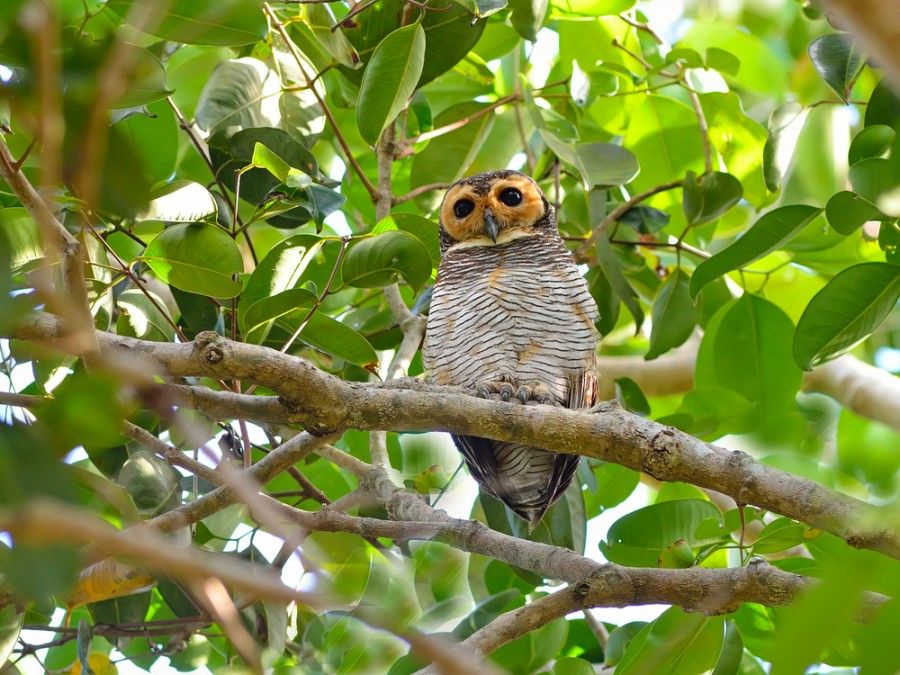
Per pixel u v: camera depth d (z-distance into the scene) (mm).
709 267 9750
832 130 12805
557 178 13352
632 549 9906
